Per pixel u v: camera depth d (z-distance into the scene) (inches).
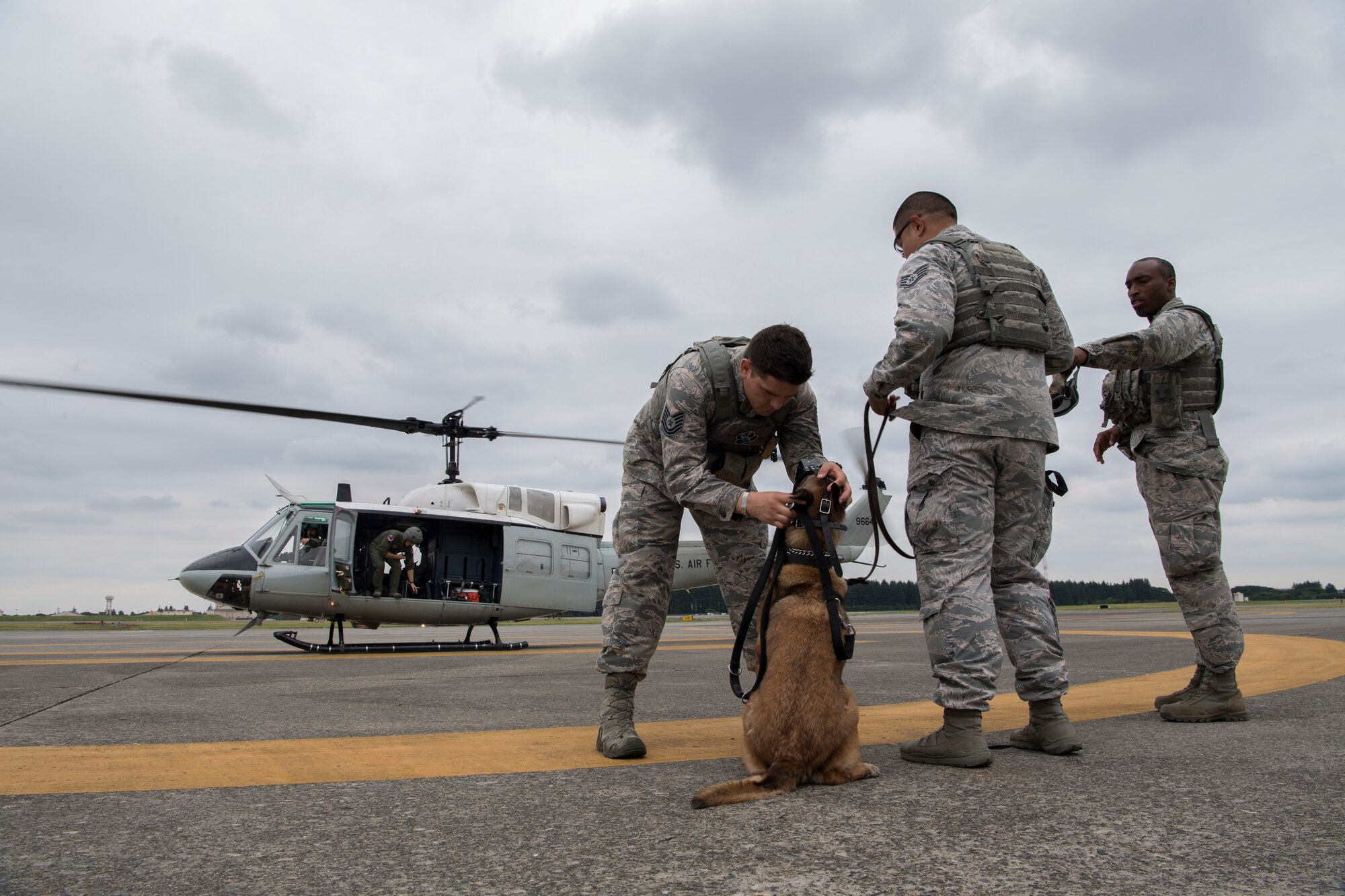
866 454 119.4
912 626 797.9
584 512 510.6
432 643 423.8
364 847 71.4
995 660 104.0
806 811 81.0
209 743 128.3
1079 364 132.1
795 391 108.6
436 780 99.9
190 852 70.4
